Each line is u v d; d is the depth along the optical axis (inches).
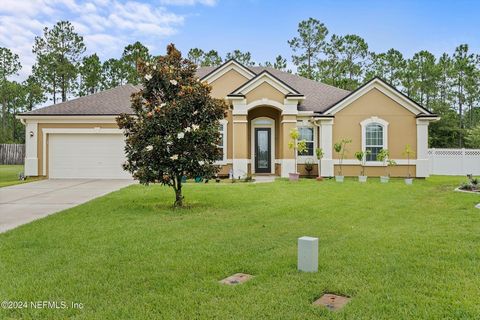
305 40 1673.2
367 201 451.5
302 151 784.3
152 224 326.0
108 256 228.8
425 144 757.9
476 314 146.4
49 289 174.7
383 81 756.6
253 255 231.6
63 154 796.0
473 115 1610.5
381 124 761.6
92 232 294.8
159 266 209.0
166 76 431.2
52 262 216.7
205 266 209.0
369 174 761.0
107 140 794.8
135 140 420.5
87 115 784.9
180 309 153.2
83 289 174.9
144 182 423.2
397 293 168.1
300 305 156.3
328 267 205.6
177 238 275.0
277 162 837.8
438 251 236.2
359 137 764.0
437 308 152.1
